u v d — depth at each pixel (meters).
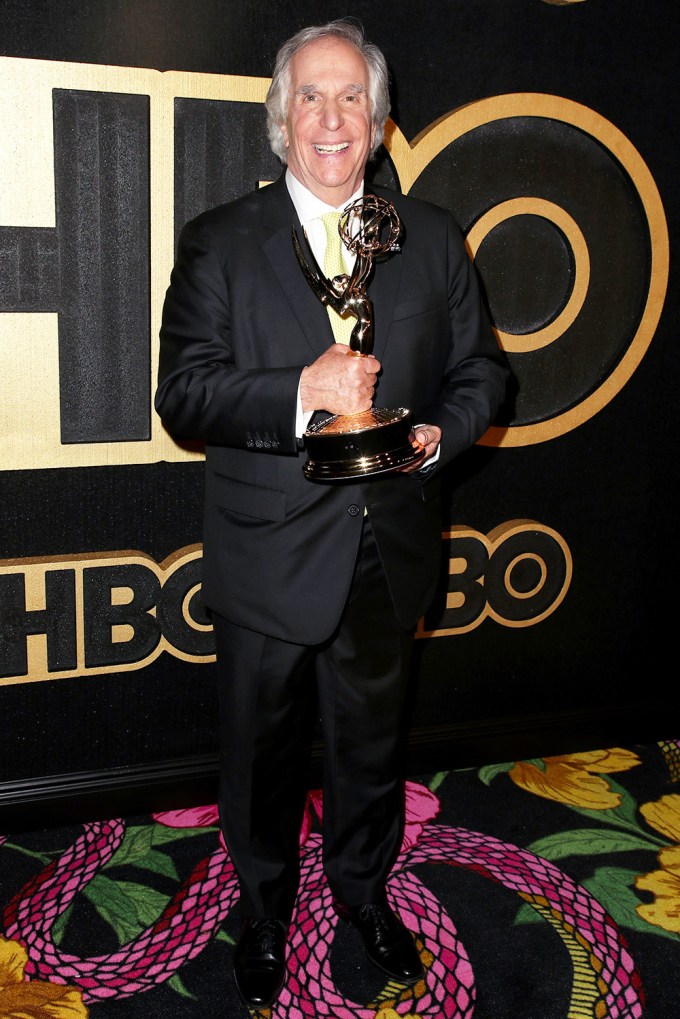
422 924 1.83
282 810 1.69
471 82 2.03
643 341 2.30
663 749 2.52
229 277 1.49
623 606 2.49
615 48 2.10
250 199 1.54
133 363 1.96
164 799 2.19
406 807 2.22
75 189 1.84
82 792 2.13
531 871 2.00
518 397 2.24
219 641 1.64
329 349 1.40
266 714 1.60
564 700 2.49
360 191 1.56
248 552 1.53
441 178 2.05
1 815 2.09
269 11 1.87
